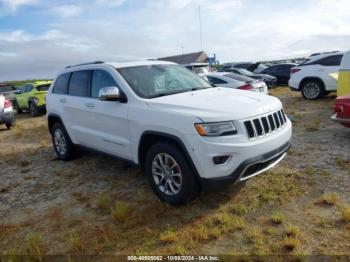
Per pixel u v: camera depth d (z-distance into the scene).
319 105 11.24
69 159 6.59
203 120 3.69
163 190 4.28
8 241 3.80
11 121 11.91
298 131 7.57
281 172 5.01
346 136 6.81
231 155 3.66
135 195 4.67
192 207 4.14
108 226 3.91
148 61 5.50
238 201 4.21
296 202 4.08
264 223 3.68
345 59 8.94
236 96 4.42
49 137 9.73
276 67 20.47
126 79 4.77
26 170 6.38
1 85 20.42
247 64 30.55
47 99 6.67
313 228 3.50
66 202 4.70
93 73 5.41
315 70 12.44
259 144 3.79
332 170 4.97
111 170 5.82
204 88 5.11
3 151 8.32
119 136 4.81
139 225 3.85
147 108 4.27
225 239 3.45
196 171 3.81
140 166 4.59
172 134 3.92
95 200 4.66
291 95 15.08
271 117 4.10
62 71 6.47
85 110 5.41
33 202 4.81
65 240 3.71
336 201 3.98
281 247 3.23
